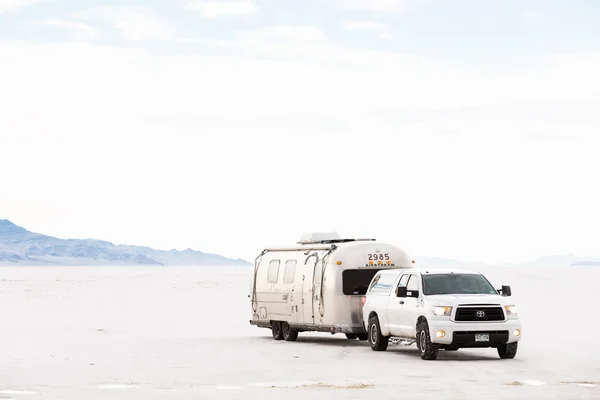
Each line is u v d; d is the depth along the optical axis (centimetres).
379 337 2723
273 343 3117
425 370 2181
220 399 1667
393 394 1728
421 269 2608
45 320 4538
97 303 6594
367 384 1889
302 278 3116
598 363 2344
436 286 2505
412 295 2500
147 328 4019
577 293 8469
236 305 6362
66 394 1745
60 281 14550
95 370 2222
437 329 2373
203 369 2239
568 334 3438
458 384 1894
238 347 2930
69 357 2578
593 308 5603
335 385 1883
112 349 2850
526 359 2455
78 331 3762
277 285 3284
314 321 3042
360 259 2964
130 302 6794
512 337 2406
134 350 2811
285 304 3212
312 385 1883
